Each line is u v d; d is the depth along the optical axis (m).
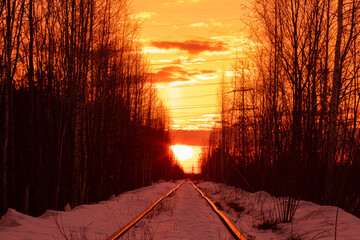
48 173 20.03
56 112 21.48
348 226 10.57
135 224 13.77
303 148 19.55
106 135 32.84
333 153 18.20
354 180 17.83
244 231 12.47
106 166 32.31
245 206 22.19
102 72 29.61
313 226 11.91
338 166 18.48
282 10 21.52
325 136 20.97
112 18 27.84
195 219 15.92
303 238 10.54
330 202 17.47
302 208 16.89
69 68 20.45
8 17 15.46
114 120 35.34
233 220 15.75
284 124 22.17
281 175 18.95
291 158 17.03
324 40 21.09
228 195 33.44
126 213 18.39
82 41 21.70
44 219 12.77
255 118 32.78
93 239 10.36
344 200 16.95
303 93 20.75
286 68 22.28
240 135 38.34
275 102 25.45
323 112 20.69
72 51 20.64
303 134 20.02
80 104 22.22
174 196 34.62
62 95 20.70
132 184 49.72
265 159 29.69
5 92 15.38
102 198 30.00
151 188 50.00
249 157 34.97
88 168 27.88
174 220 15.65
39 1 19.52
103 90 29.73
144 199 28.48
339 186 17.84
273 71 26.06
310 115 20.75
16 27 16.36
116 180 37.09
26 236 9.45
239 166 38.12
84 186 22.47
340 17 18.59
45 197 18.67
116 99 35.47
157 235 11.58
